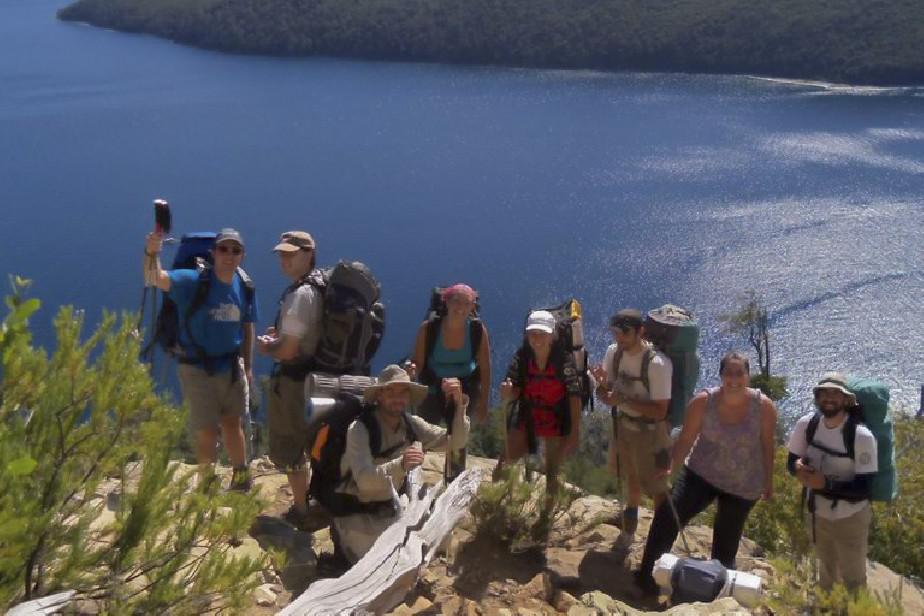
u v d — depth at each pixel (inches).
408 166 6008.9
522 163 5861.2
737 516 183.6
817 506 180.5
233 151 6476.4
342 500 149.7
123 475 106.5
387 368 147.8
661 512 179.3
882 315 3134.8
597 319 3432.6
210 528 106.5
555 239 4397.1
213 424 171.5
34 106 7849.4
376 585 124.6
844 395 174.1
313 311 165.5
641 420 188.1
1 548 88.4
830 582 183.0
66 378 101.9
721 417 181.5
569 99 7672.2
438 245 4466.0
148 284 164.6
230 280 171.3
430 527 140.5
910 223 3949.3
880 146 5359.3
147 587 100.6
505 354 3294.8
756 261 3745.1
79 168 6038.4
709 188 4854.8
